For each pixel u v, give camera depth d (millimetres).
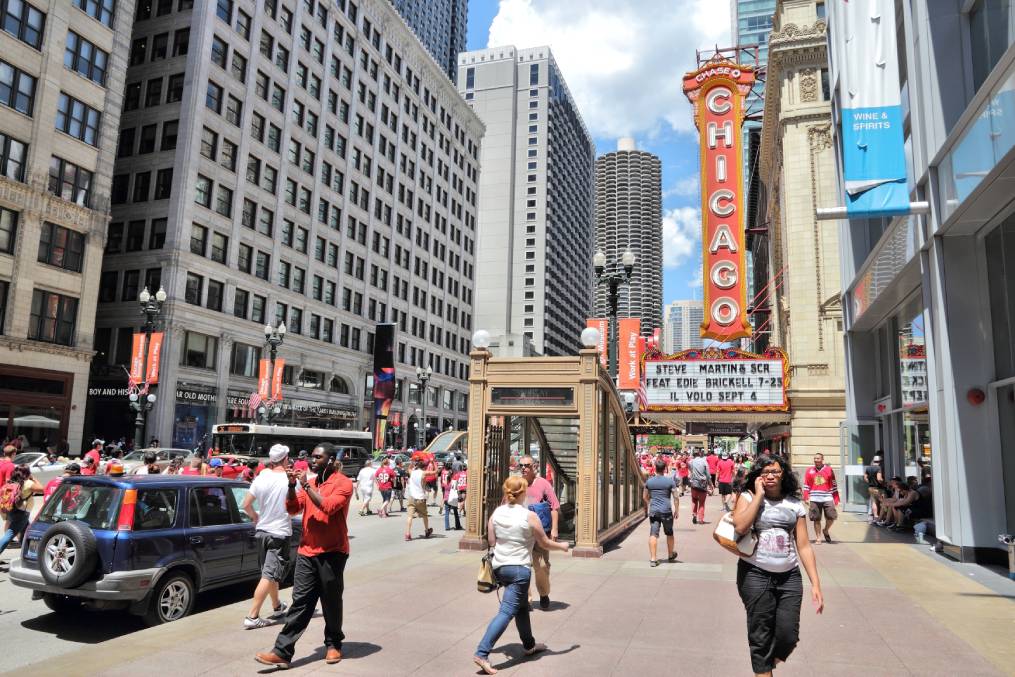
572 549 12336
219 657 5996
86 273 35312
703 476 17656
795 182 31016
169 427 40094
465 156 86875
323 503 5922
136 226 42781
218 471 18047
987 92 9328
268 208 49688
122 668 5676
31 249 32406
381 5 65125
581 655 6152
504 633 6918
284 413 49625
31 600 9227
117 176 43969
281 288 50531
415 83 73750
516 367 12906
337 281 58031
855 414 20188
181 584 8102
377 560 12766
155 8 45250
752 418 27750
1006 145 8766
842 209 12531
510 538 6020
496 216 139250
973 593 8797
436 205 78250
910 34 13133
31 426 32438
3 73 31281
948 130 11656
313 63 55094
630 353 28578
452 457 38250
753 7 98812
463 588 9156
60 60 33906
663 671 5695
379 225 65188
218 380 44156
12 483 10969
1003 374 11125
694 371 26984
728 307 30625
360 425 60531
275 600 7324
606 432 14000
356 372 60219
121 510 7668
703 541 14141
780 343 38250
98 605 7449
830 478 13961
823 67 31500
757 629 4688
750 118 40062
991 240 11477
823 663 5883
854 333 20469
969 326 11625
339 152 58906
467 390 84812
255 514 7387
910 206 12219
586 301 182750
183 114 42875
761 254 58219
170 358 40344
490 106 145000
